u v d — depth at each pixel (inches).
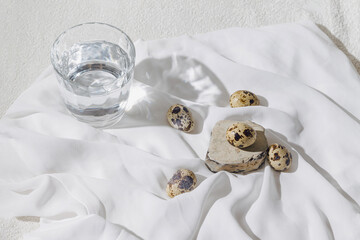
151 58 32.8
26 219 29.4
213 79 32.9
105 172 30.0
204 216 28.8
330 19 36.1
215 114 31.3
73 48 31.8
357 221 28.4
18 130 30.1
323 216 28.7
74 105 30.8
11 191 29.6
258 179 29.7
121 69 31.4
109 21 36.1
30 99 31.7
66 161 30.1
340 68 33.2
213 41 34.3
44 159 29.9
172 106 31.1
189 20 36.2
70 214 29.0
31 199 28.8
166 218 28.1
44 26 35.8
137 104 31.9
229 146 29.7
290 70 33.3
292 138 31.1
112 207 28.8
